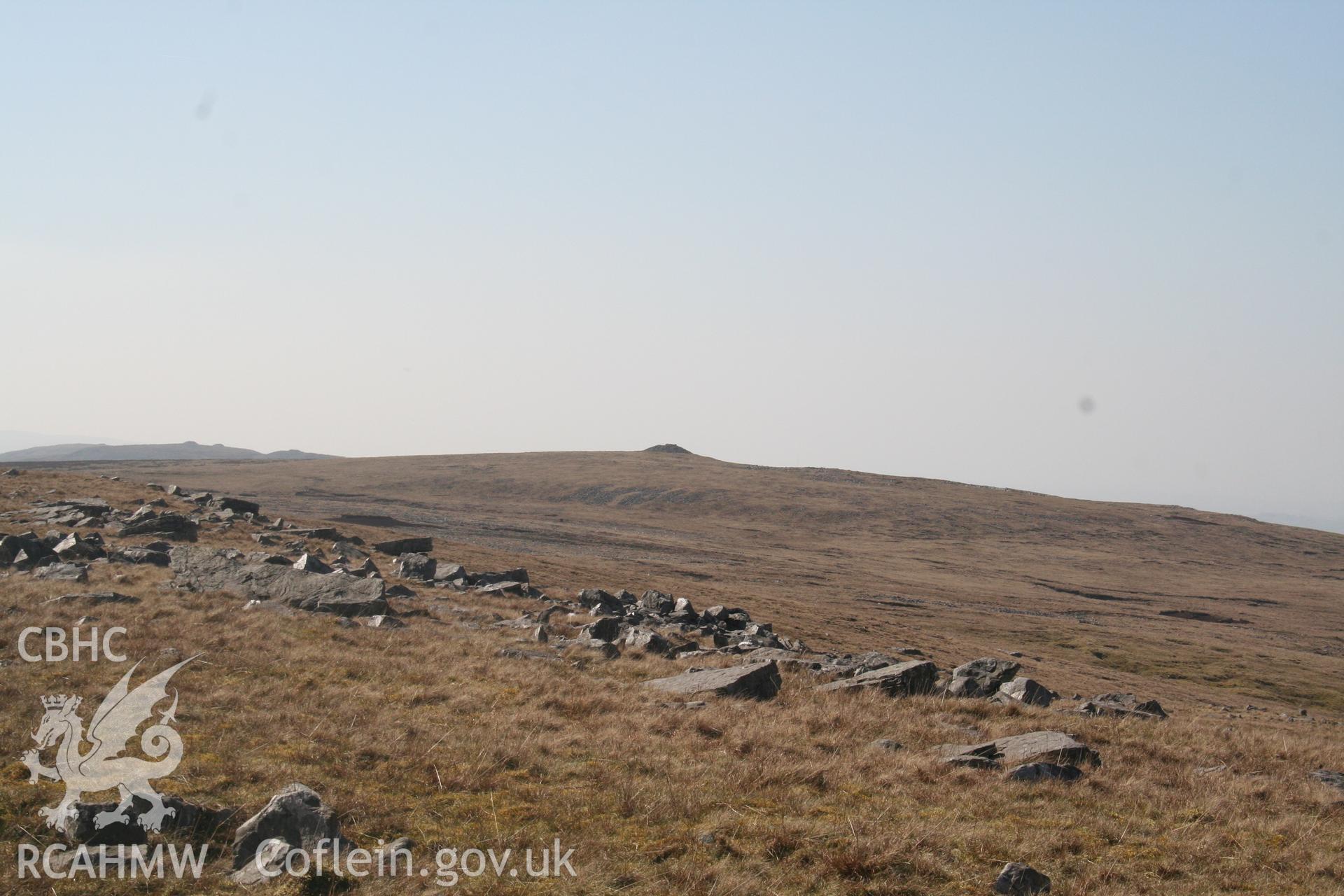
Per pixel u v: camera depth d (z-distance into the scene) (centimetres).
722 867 1040
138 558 3142
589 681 2005
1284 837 1310
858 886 1018
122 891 889
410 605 2931
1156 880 1105
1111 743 1877
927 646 5344
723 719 1723
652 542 11394
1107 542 17088
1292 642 9138
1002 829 1236
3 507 4388
